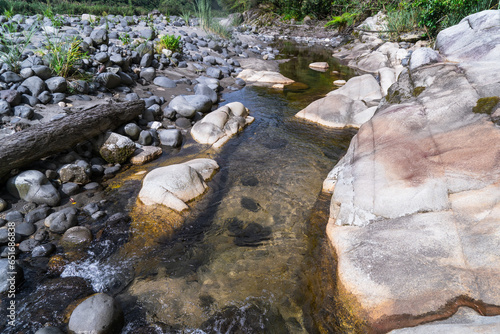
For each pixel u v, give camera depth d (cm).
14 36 745
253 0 2327
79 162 432
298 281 288
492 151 289
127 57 774
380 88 752
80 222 357
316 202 403
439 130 344
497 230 240
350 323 243
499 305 207
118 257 316
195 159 489
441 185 285
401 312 227
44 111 496
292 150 553
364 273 258
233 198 413
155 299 272
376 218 297
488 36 515
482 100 350
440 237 256
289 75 1088
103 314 237
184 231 354
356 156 381
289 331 246
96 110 484
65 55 607
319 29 1988
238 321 253
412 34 1170
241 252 325
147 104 646
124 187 429
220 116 620
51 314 254
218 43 1194
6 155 367
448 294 223
